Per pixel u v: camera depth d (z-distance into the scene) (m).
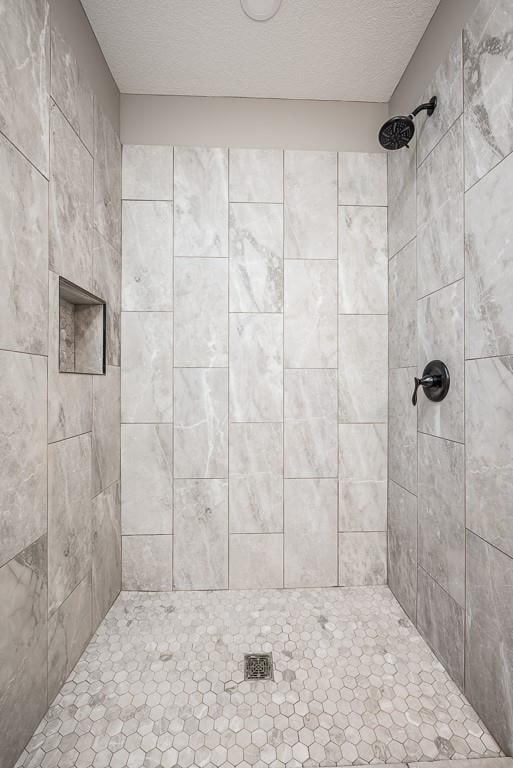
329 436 1.87
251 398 1.84
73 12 1.31
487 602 1.11
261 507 1.85
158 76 1.72
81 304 1.57
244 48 1.57
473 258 1.17
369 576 1.89
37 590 1.11
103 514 1.61
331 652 1.43
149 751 1.06
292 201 1.85
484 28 1.10
